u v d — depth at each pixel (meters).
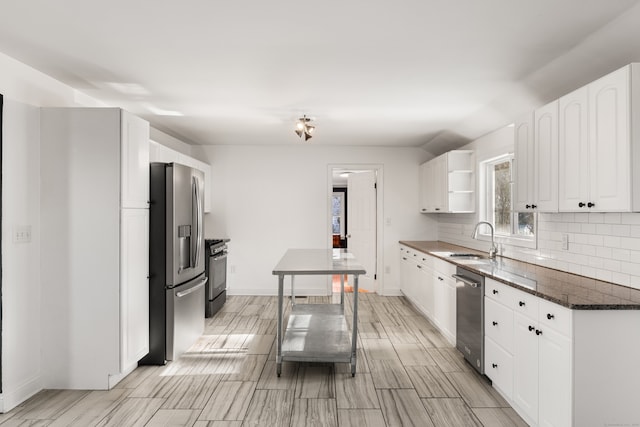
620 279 2.49
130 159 3.02
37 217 2.84
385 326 4.54
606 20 2.16
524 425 2.41
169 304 3.39
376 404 2.69
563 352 2.02
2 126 2.55
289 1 2.00
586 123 2.30
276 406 2.66
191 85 3.28
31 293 2.79
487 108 3.90
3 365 2.56
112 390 2.89
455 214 5.52
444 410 2.60
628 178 1.98
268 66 2.87
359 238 6.64
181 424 2.42
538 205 2.83
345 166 6.21
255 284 6.21
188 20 2.19
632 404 1.96
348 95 3.56
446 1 1.99
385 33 2.35
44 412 2.56
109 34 2.36
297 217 6.21
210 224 6.18
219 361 3.47
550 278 2.76
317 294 6.21
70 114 2.87
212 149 6.17
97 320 2.89
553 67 2.79
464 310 3.40
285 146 6.20
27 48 2.55
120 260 2.89
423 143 5.93
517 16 2.13
